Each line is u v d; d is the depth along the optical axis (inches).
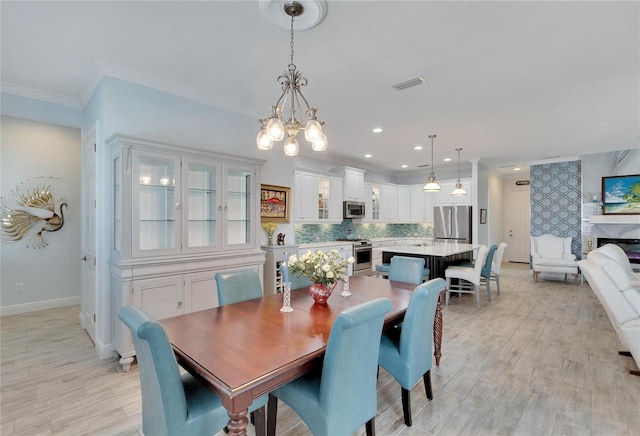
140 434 78.6
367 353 64.9
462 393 96.8
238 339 67.4
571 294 220.5
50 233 186.1
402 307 90.0
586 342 135.4
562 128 182.9
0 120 171.8
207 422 59.4
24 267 177.8
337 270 92.9
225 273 102.2
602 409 88.0
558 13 82.5
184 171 124.0
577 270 249.0
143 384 60.7
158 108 127.7
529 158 272.1
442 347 130.5
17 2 79.2
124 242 109.1
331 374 58.7
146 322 52.7
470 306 191.3
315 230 274.8
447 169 328.2
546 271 256.8
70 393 95.8
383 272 204.7
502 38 94.0
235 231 147.9
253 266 146.9
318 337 68.5
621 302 105.0
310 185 252.1
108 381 102.7
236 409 50.3
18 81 125.0
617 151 241.4
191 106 137.6
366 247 285.0
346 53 103.3
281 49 101.5
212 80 124.3
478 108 151.1
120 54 105.4
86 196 144.5
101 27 90.5
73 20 87.0
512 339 139.3
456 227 297.7
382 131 190.4
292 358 58.9
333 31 91.1
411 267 129.2
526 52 101.7
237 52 103.7
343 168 280.1
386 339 91.7
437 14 83.3
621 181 239.3
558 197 275.7
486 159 278.2
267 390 54.2
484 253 186.1
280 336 68.9
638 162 234.2
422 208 334.3
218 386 51.1
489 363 116.4
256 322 77.7
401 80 122.3
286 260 96.7
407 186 345.1
